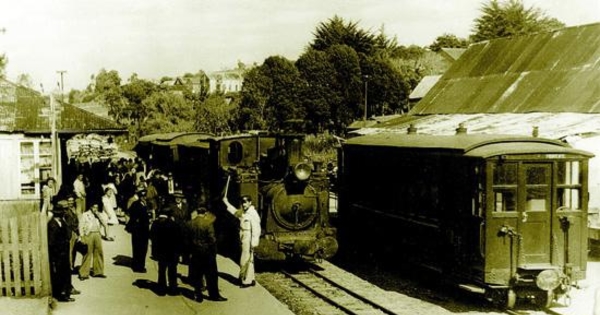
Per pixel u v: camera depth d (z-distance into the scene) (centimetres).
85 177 2988
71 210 1368
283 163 1797
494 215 1343
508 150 1355
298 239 1703
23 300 1116
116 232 2075
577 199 1385
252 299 1283
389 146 1759
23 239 1134
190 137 3005
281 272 1773
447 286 1576
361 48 7881
